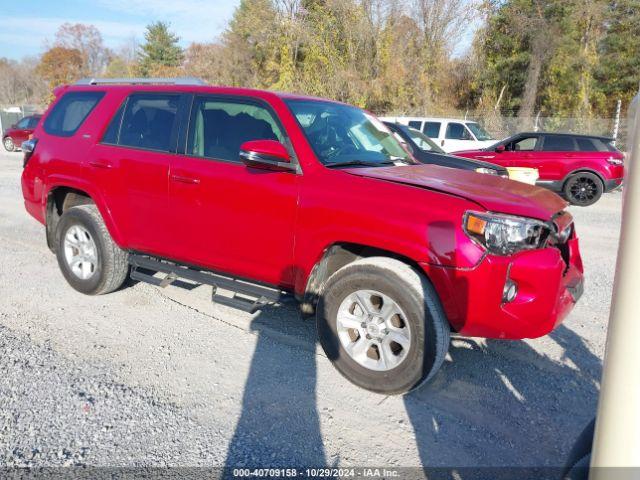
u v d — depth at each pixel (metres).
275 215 3.65
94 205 4.88
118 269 4.77
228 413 3.12
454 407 3.29
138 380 3.45
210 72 38.81
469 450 2.87
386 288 3.20
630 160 1.25
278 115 3.90
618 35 31.09
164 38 60.75
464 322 3.10
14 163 18.53
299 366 3.72
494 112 30.14
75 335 4.09
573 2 30.41
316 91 30.06
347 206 3.36
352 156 3.99
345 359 3.45
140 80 5.16
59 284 5.26
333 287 3.44
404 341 3.22
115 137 4.67
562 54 30.47
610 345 1.29
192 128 4.23
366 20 29.45
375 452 2.82
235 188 3.83
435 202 3.16
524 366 3.85
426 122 16.08
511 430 3.06
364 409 3.22
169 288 5.23
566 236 3.43
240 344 4.05
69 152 4.89
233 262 3.97
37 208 5.25
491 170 8.18
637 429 1.25
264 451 2.79
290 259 3.64
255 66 35.62
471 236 3.03
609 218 10.56
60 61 66.25
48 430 2.89
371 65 30.47
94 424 2.96
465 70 34.47
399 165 4.14
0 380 3.37
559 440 2.98
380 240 3.23
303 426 3.02
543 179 13.04
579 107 29.98
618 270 1.28
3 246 6.69
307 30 29.70
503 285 3.01
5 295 4.90
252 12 31.91
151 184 4.29
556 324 3.14
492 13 32.66
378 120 4.90
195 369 3.63
